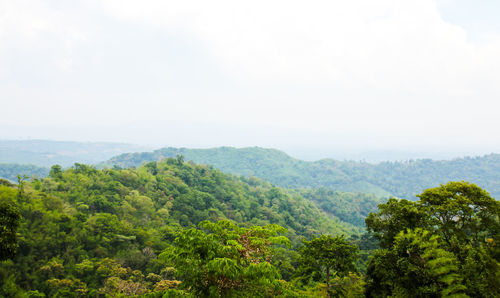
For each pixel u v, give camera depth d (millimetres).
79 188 70438
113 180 84250
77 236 47000
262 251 9938
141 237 55500
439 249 14156
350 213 182750
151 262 45781
